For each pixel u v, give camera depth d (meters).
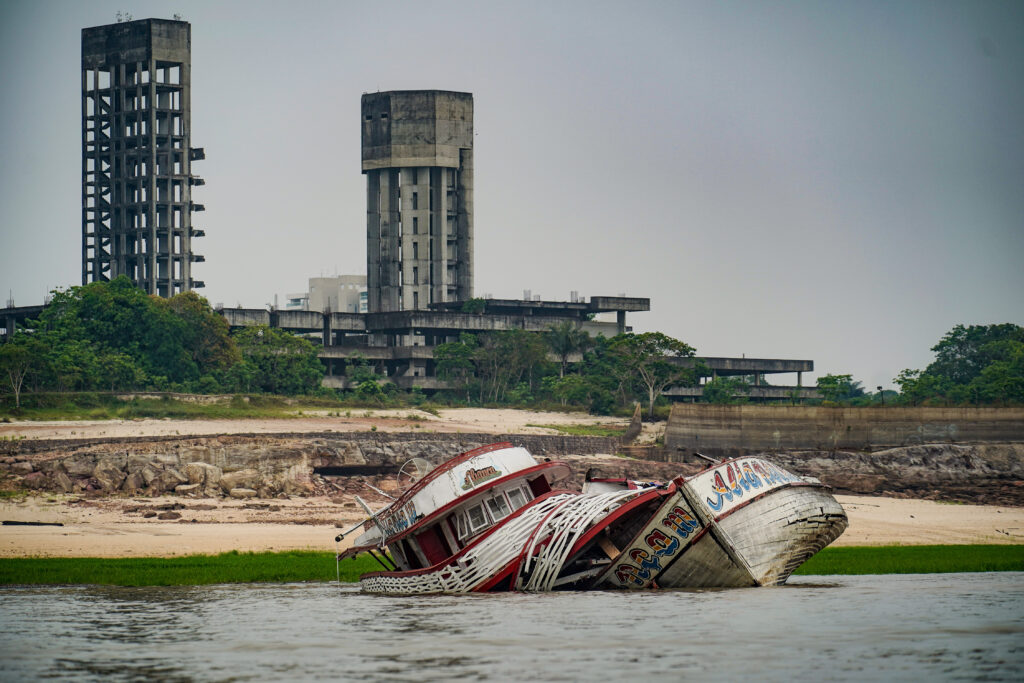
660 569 83.31
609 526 87.12
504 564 84.31
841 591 84.88
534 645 64.56
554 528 83.31
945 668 58.34
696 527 81.69
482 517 86.81
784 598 79.94
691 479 82.25
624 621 71.12
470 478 85.81
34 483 171.50
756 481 83.69
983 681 55.84
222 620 75.62
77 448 185.62
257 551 121.38
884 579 95.31
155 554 118.56
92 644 67.25
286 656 63.22
